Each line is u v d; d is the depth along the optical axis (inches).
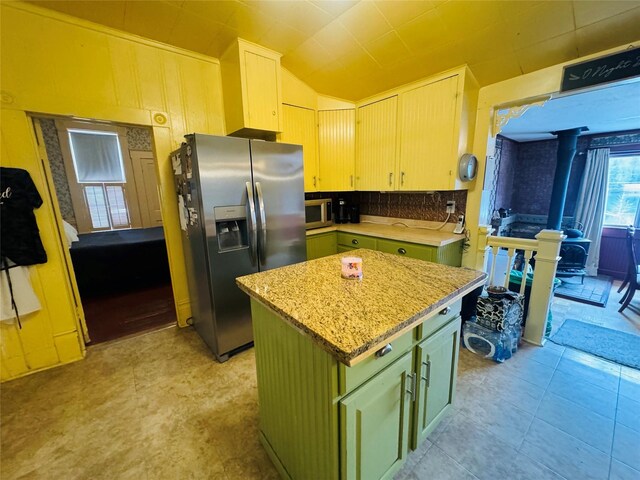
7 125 68.4
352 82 108.7
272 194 88.4
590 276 168.6
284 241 93.5
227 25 80.2
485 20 72.8
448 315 51.8
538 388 70.5
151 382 75.0
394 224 132.6
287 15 78.4
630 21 62.1
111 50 78.9
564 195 158.7
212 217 76.6
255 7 74.6
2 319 72.0
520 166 201.5
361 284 49.0
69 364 82.8
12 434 59.1
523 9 67.5
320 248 123.1
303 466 43.4
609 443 54.9
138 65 83.6
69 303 82.7
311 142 117.6
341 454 35.8
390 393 41.3
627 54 65.9
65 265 84.4
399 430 45.0
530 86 83.4
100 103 78.7
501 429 58.4
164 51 87.4
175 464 52.4
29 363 78.3
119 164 203.6
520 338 91.1
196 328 101.2
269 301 42.1
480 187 99.0
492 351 81.2
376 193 138.9
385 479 44.0
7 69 66.9
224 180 77.5
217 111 99.7
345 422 34.5
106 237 158.9
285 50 94.1
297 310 38.7
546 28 69.8
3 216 69.5
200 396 69.9
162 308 121.7
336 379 33.6
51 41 70.8
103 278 137.8
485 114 94.1
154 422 61.9
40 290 77.8
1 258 70.6
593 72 71.4
